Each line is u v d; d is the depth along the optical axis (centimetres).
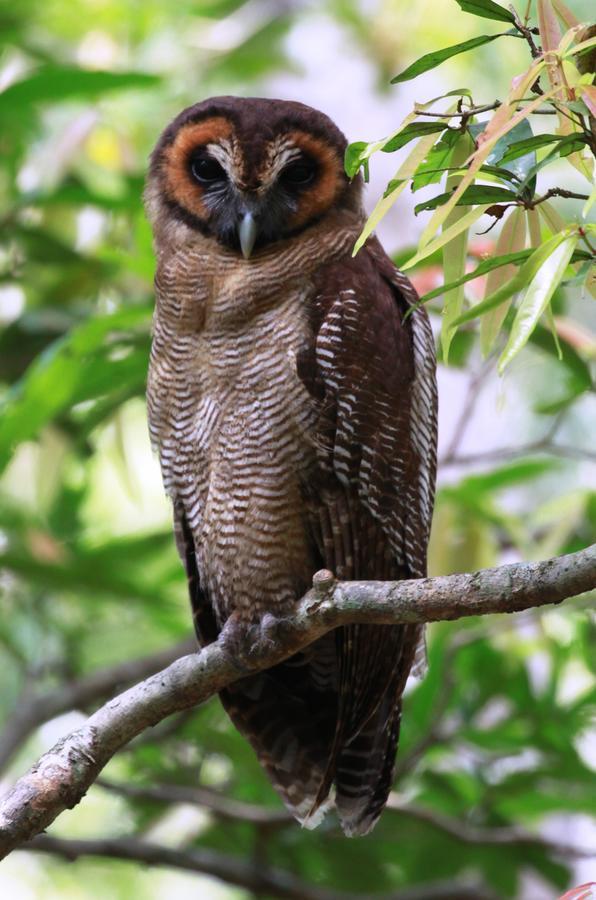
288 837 1286
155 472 1736
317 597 707
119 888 1770
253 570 913
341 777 909
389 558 895
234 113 940
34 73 1129
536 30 596
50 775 729
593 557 605
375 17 1814
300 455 885
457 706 1243
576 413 1531
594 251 564
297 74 1794
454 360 1195
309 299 896
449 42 1786
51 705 1264
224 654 772
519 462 1280
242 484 898
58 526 1413
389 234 1570
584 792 1214
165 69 1745
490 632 1188
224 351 897
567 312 1159
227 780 1291
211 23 1859
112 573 1257
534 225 642
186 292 911
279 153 922
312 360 880
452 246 650
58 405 1141
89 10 1778
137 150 1564
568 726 1221
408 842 1295
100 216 1433
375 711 893
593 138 558
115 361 1138
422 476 909
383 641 873
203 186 935
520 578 622
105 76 1134
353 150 607
